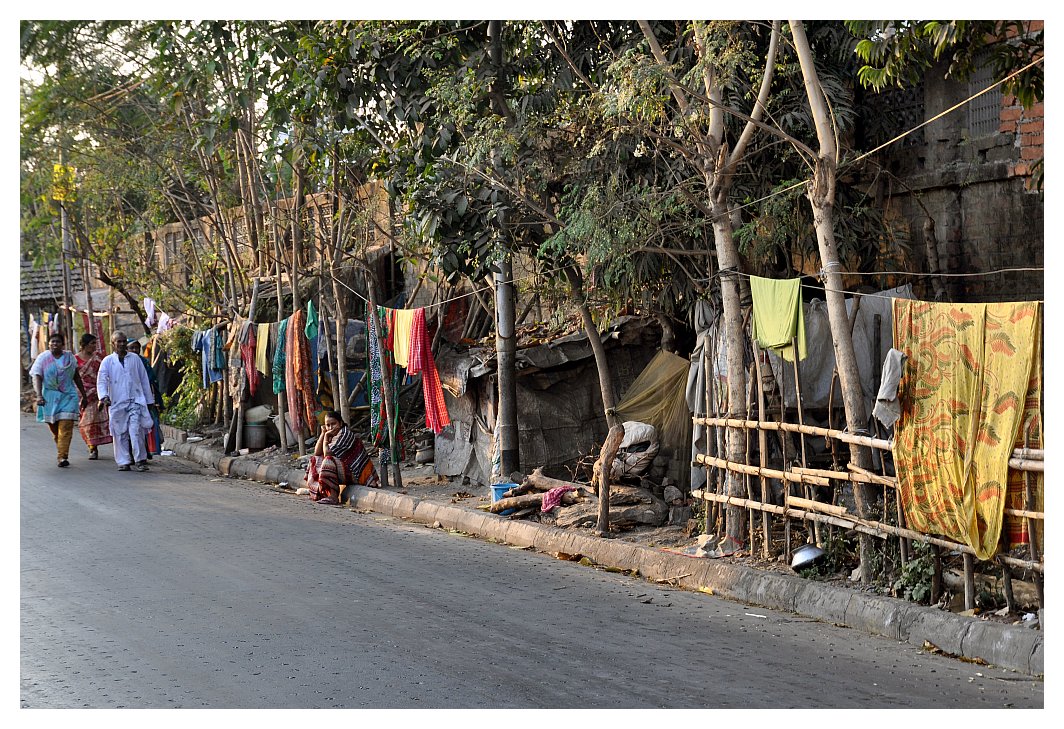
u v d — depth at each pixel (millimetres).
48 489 14047
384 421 14328
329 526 11703
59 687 5973
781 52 10578
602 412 13516
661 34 11539
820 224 8328
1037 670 6223
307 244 19391
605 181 11156
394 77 11859
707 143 9367
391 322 13977
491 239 11344
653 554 9477
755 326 9188
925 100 11336
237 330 18203
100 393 16156
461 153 11391
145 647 6766
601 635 7105
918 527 7547
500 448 12672
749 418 9398
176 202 22438
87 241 23812
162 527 11297
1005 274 10461
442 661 6430
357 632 7109
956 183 10867
